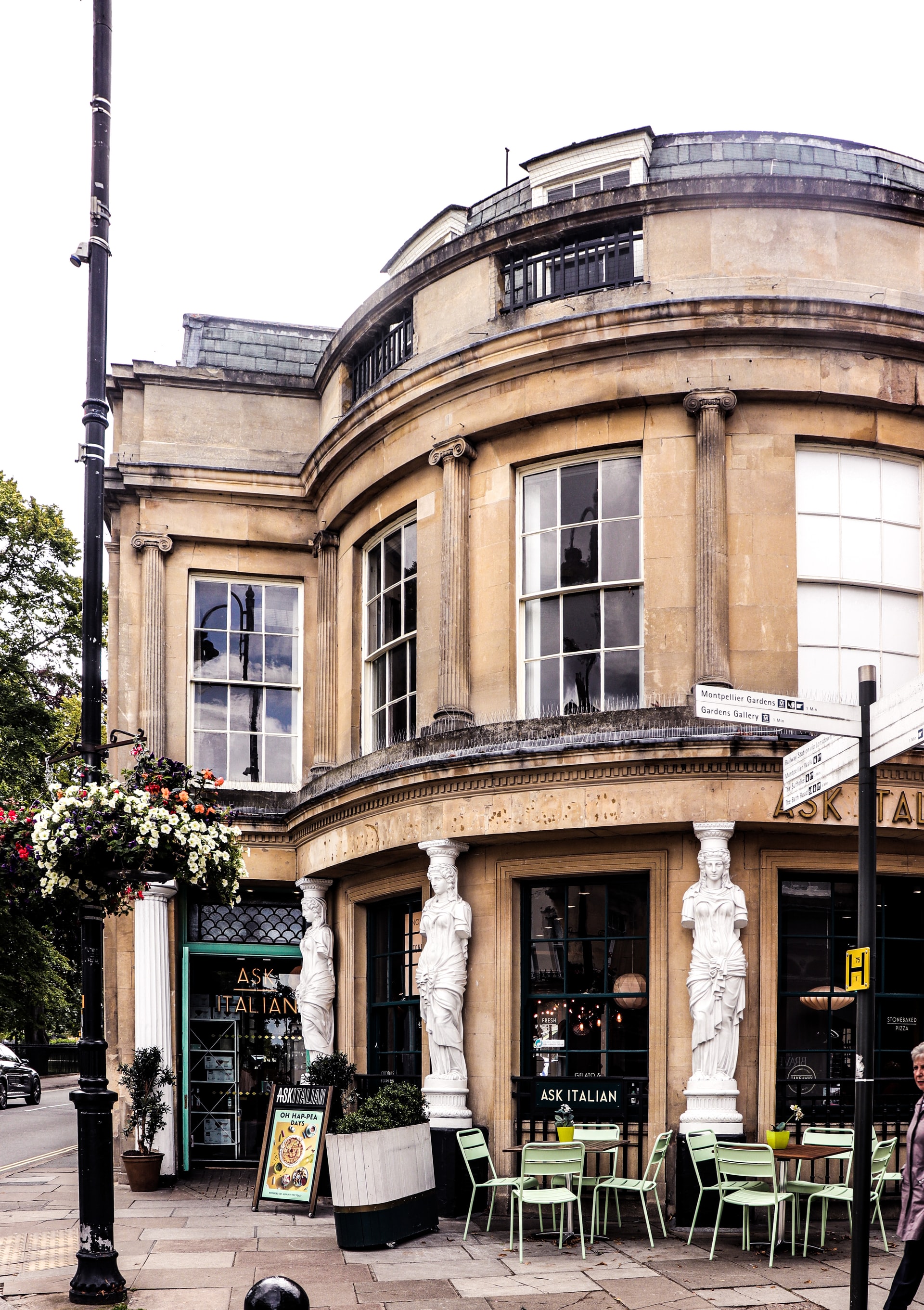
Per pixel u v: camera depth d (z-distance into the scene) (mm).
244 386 17984
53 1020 41312
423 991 12797
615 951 12438
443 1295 8875
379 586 15750
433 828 12852
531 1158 10305
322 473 16469
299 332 20500
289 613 17828
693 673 12211
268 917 17203
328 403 17375
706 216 12836
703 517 12273
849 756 7094
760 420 12516
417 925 14484
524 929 12852
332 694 16484
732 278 12688
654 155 15477
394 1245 10672
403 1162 11039
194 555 17500
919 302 12914
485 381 13570
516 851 12789
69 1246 10883
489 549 13516
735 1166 10055
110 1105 8969
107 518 18047
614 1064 12242
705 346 12523
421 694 14164
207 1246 10797
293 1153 12984
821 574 12547
